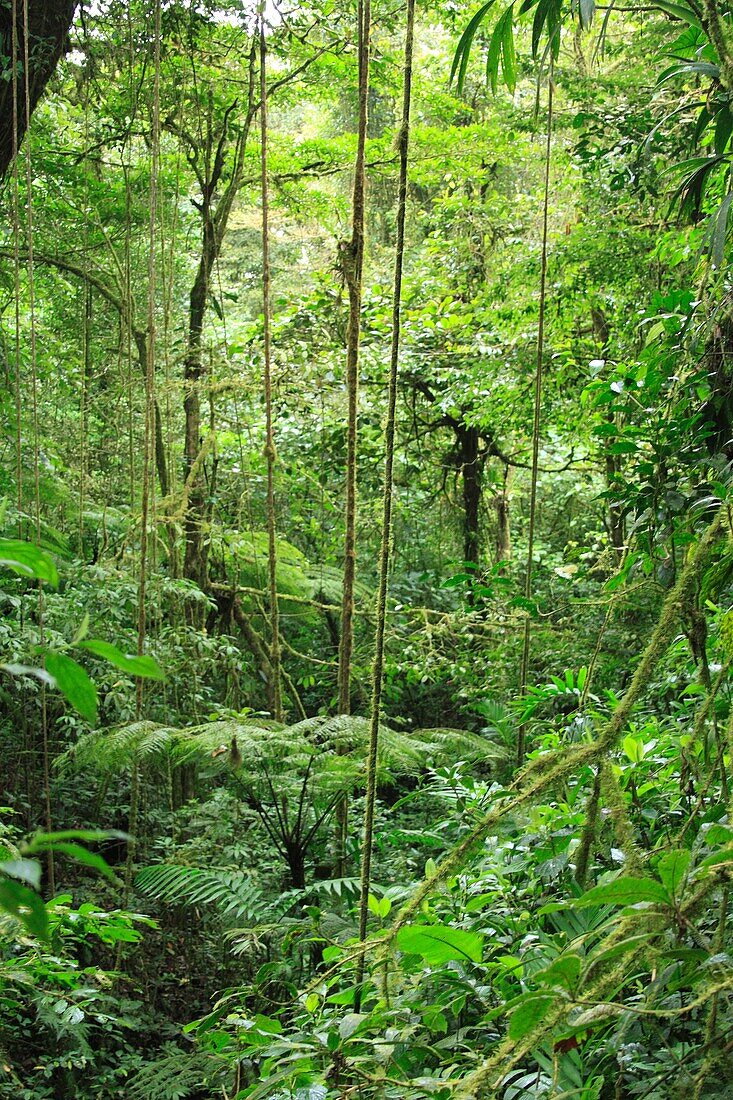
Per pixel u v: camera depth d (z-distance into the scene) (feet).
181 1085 9.61
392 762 12.85
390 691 24.07
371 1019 5.77
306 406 21.48
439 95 23.81
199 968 13.85
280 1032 6.33
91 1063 11.04
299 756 12.85
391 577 28.73
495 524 30.81
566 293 20.16
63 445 21.45
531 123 21.80
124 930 7.73
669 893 3.69
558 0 7.45
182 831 15.60
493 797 8.64
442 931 5.56
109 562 17.94
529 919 6.88
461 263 27.53
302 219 24.36
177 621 17.95
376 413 22.41
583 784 7.16
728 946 4.58
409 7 6.82
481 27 22.08
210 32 17.57
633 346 19.33
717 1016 4.55
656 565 7.70
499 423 23.56
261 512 24.76
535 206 23.44
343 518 26.30
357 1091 5.37
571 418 20.90
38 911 1.90
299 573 23.20
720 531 5.65
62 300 23.32
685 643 8.14
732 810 4.33
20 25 12.23
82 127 20.72
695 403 8.05
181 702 18.51
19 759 16.88
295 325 20.95
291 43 18.99
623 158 17.67
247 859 13.92
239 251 34.50
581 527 32.94
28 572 2.06
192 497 19.95
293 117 38.86
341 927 10.39
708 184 10.01
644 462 7.84
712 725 5.87
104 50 16.98
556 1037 3.85
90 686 2.07
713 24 6.32
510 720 15.19
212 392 19.47
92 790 17.30
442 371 22.91
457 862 5.23
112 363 22.49
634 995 5.31
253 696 23.00
